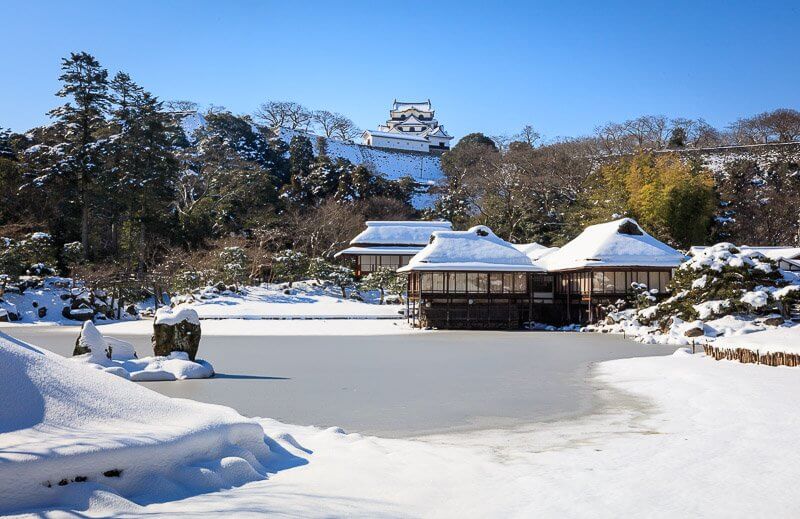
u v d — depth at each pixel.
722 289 31.89
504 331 40.16
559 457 8.26
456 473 7.20
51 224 58.38
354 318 48.91
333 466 7.32
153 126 60.12
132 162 59.22
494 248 44.44
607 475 7.18
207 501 5.61
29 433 5.61
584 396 14.24
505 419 11.59
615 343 29.88
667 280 42.44
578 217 66.81
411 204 98.94
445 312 41.91
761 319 30.08
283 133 123.19
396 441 9.36
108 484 5.43
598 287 42.25
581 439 9.69
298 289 58.97
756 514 5.74
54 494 5.06
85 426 6.07
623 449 8.77
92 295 48.03
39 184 55.19
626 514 5.75
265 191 75.50
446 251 43.78
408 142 135.88
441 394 14.61
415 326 42.53
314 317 48.25
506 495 6.36
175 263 56.56
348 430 10.62
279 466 7.37
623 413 12.03
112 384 7.04
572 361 21.86
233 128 99.38
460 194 89.19
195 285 54.06
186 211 69.00
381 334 36.62
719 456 8.03
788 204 70.69
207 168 75.44
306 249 71.69
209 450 6.61
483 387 15.73
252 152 98.94
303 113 135.88
